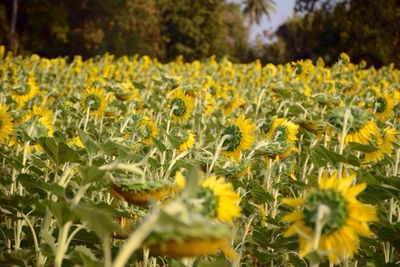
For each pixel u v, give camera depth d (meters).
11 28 37.22
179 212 1.43
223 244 1.61
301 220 1.78
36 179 2.85
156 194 2.14
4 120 3.64
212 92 8.50
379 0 30.83
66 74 14.24
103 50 41.72
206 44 49.66
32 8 38.66
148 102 7.84
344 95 10.08
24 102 6.87
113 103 6.88
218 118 7.74
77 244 2.64
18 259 2.25
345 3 32.56
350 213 1.73
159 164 3.52
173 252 1.47
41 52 39.94
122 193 2.13
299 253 3.43
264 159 4.46
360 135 3.14
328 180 1.79
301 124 4.64
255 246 3.86
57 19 38.91
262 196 3.85
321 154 3.11
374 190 2.87
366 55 31.73
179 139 3.91
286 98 6.43
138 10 44.50
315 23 35.44
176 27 49.28
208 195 1.90
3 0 39.16
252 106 8.10
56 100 9.37
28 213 2.81
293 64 8.73
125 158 2.03
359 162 3.02
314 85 11.73
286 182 4.31
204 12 49.62
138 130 4.73
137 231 1.37
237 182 3.59
